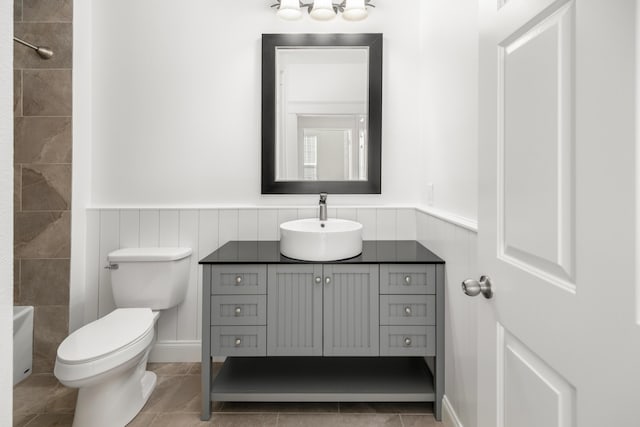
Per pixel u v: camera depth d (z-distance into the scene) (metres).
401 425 1.82
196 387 2.14
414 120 2.46
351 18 2.33
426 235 2.20
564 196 0.65
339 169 2.46
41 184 2.29
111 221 2.42
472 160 1.61
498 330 0.91
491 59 0.93
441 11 2.01
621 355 0.52
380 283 1.87
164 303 2.22
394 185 2.47
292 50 2.43
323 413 1.91
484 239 0.97
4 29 0.48
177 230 2.43
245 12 2.44
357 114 2.44
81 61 2.34
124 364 1.68
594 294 0.57
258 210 2.43
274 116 2.43
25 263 2.29
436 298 1.86
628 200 0.51
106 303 2.43
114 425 1.75
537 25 0.74
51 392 2.10
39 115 2.28
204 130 2.44
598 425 0.56
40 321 2.29
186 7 2.43
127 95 2.43
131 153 2.44
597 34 0.56
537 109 0.73
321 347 1.87
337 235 1.90
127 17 2.42
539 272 0.74
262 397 1.87
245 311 1.87
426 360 2.19
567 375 0.64
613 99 0.53
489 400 0.96
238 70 2.44
